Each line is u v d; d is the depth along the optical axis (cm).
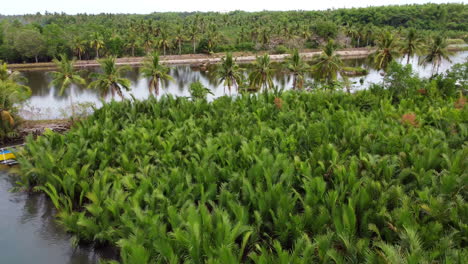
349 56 10019
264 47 10325
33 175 2138
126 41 9319
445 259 965
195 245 1107
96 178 1841
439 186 1498
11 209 1936
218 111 3034
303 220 1316
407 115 2602
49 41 8031
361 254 1075
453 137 2198
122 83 4084
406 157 1819
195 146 2184
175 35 9950
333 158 1823
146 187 1614
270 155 1823
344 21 14188
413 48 5903
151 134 2408
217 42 10106
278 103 3188
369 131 2294
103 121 2798
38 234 1702
